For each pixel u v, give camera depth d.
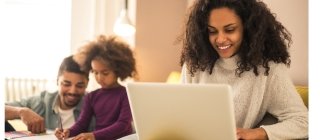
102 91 1.72
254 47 1.17
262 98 1.18
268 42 1.21
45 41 3.22
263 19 1.19
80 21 2.70
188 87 0.81
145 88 0.87
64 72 1.77
